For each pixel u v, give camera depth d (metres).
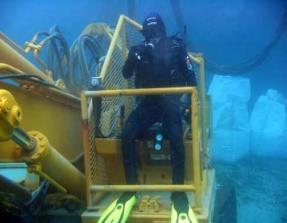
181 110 3.58
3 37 3.40
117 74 4.15
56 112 3.53
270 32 9.04
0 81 2.84
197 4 9.16
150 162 3.62
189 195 3.47
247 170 6.89
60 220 3.62
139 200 3.38
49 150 2.84
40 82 2.99
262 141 7.79
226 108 7.60
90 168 3.28
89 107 3.37
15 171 3.86
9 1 9.48
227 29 9.17
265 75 9.17
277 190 5.96
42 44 4.70
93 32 5.93
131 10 9.14
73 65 5.25
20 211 3.56
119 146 3.50
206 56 9.26
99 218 3.12
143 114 3.32
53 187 3.79
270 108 7.92
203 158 4.05
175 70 3.30
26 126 3.17
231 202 4.72
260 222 5.09
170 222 3.00
